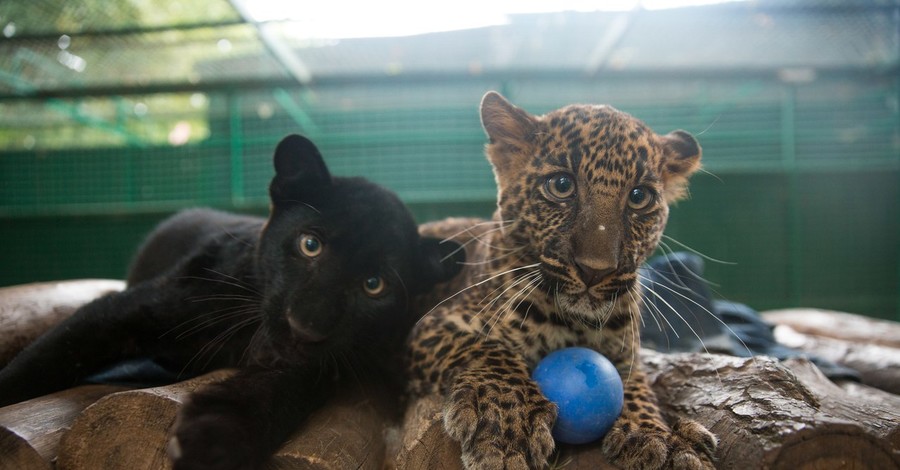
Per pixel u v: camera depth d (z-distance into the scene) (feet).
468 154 7.31
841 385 2.68
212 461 1.62
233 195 7.32
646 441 1.84
